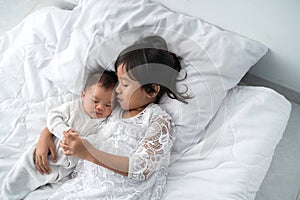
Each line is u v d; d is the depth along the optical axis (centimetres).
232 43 131
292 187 142
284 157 148
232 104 130
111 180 114
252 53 133
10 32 147
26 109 129
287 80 148
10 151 122
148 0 141
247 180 118
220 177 118
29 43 141
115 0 135
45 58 138
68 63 132
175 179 120
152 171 115
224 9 132
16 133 125
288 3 120
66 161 119
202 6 135
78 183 117
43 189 119
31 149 119
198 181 118
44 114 129
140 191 114
